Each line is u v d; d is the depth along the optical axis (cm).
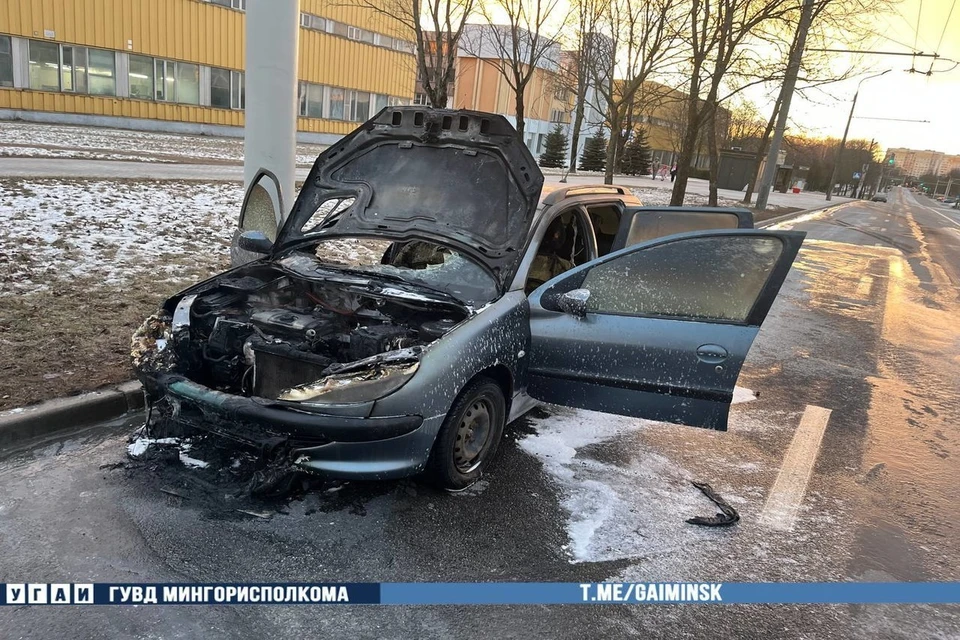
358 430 303
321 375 325
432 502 345
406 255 488
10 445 359
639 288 381
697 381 360
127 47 2488
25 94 2262
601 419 480
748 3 1320
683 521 353
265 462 329
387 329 352
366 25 3388
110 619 246
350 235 421
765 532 350
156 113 2658
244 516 315
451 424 335
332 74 3288
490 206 401
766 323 847
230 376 366
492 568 297
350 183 444
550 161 4966
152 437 364
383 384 309
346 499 337
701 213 437
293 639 245
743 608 286
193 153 1962
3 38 2172
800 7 1320
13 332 478
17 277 602
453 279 401
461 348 333
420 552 303
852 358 716
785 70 1488
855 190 8825
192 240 847
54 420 375
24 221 805
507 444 424
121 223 876
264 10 573
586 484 382
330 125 3378
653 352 367
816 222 2673
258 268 434
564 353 382
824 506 384
